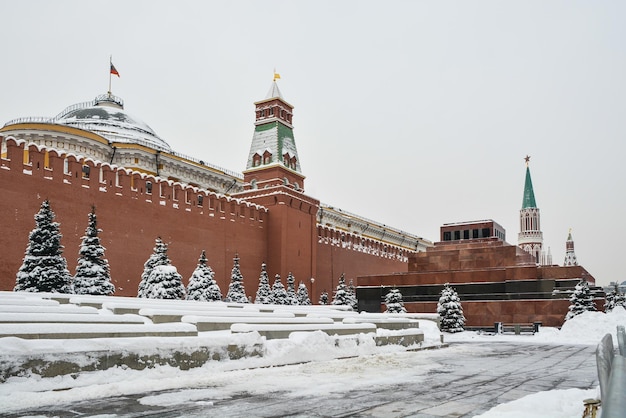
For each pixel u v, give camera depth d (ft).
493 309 135.23
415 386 37.47
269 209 178.50
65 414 26.71
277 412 27.53
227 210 160.45
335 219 251.19
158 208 137.49
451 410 28.30
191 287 129.18
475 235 168.04
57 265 93.61
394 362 55.06
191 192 148.25
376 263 231.91
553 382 40.32
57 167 114.83
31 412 27.22
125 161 168.76
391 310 141.38
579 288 122.93
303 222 186.19
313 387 36.45
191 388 35.63
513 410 26.37
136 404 29.63
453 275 145.07
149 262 120.88
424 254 156.56
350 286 192.34
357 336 63.26
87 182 120.78
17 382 31.55
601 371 13.20
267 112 198.39
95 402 30.19
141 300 78.95
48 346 33.42
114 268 124.16
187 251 144.36
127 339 37.96
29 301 53.83
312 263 187.83
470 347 82.38
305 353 52.95
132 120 196.65
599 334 102.01
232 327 52.90
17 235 105.50
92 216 104.73
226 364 44.68
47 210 95.66
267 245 176.14
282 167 188.96
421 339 78.74
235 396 32.58
